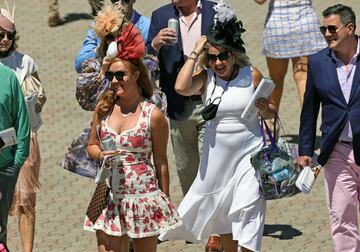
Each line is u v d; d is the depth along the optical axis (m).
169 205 27.03
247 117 28.80
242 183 28.77
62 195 39.56
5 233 28.52
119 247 26.98
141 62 26.69
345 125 28.25
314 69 28.67
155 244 27.30
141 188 26.69
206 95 29.17
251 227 28.42
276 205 38.03
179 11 33.28
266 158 28.41
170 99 33.31
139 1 67.44
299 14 43.25
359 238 29.00
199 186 29.38
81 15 65.94
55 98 51.88
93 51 32.31
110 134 26.70
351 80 28.19
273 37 43.50
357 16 61.38
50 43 60.91
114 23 28.83
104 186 26.97
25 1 69.69
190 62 28.80
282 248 33.41
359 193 28.94
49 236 35.16
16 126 28.36
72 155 31.58
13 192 28.59
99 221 26.78
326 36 28.14
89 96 31.20
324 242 33.97
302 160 29.16
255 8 65.69
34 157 31.34
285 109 49.41
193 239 29.70
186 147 33.78
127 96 26.69
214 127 29.11
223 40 28.27
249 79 28.88
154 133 26.70
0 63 29.66
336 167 28.67
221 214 29.31
